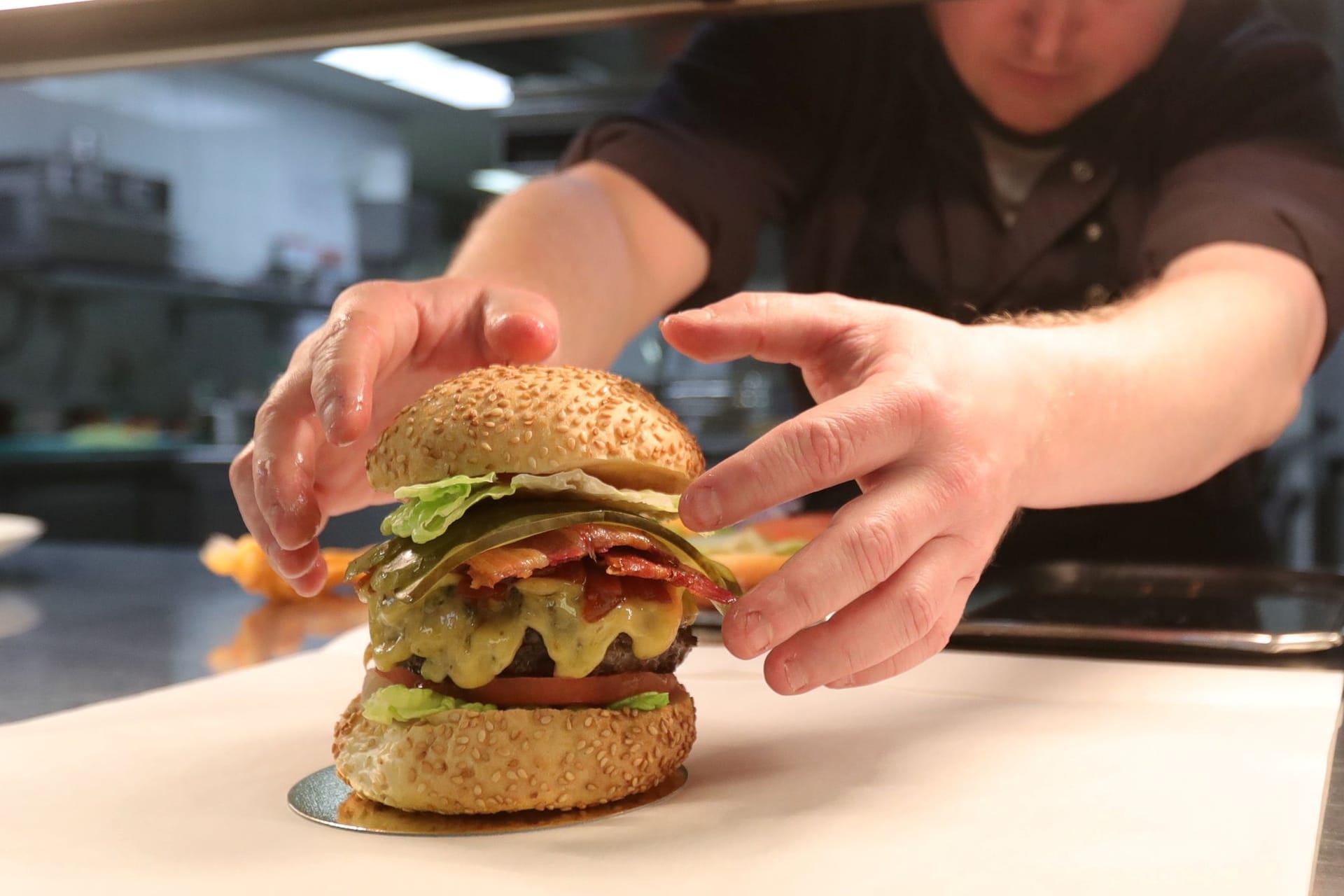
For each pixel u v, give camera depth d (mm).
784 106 2436
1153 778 975
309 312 6328
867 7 1586
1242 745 1055
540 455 979
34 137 5621
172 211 5992
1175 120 2182
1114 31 2160
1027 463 1077
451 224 6145
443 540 981
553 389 1020
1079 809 912
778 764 1069
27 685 1478
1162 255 1992
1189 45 2176
